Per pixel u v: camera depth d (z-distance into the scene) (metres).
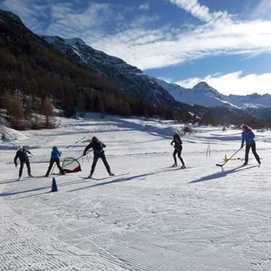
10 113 69.19
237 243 6.75
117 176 17.61
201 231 7.61
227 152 31.97
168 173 17.45
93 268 5.96
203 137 56.75
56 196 13.05
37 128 68.19
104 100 114.19
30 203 12.14
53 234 8.17
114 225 8.61
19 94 94.19
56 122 76.75
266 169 16.62
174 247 6.83
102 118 96.19
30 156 33.03
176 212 9.30
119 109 111.38
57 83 129.00
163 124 85.81
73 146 43.16
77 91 123.94
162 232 7.78
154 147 40.75
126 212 9.73
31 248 7.12
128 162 25.75
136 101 125.81
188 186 13.05
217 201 10.16
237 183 12.98
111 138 54.59
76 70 181.38
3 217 10.09
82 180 17.00
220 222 8.11
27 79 122.19
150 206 10.21
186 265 5.95
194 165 20.70
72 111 96.38
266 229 7.37
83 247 7.15
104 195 12.48
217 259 6.10
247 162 19.20
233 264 5.84
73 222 9.15
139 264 6.11
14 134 51.06
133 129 71.12
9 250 7.06
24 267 6.12
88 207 10.75
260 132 71.19
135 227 8.31
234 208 9.23
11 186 16.73
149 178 16.11
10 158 33.69
